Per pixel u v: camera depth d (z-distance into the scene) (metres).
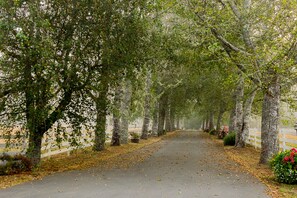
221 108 39.03
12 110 11.24
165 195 7.97
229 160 16.16
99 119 13.70
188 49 16.80
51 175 11.01
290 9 12.06
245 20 13.78
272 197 7.91
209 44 14.15
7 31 10.05
